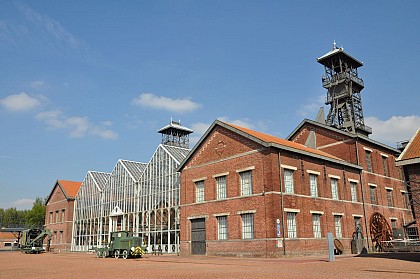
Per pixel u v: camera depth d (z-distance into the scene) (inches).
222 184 1312.7
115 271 762.2
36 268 912.3
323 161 1354.6
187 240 1384.1
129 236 1401.3
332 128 1609.3
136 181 1945.1
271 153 1163.3
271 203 1124.5
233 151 1285.7
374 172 1614.2
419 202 898.1
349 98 1962.4
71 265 1002.7
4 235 4143.7
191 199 1407.5
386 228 1541.6
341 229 1363.2
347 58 2030.0
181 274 658.8
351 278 538.9
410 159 913.5
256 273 642.2
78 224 2427.4
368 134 2044.8
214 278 577.0
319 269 700.0
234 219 1226.6
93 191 2331.4
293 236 1163.3
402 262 810.2
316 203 1269.7
